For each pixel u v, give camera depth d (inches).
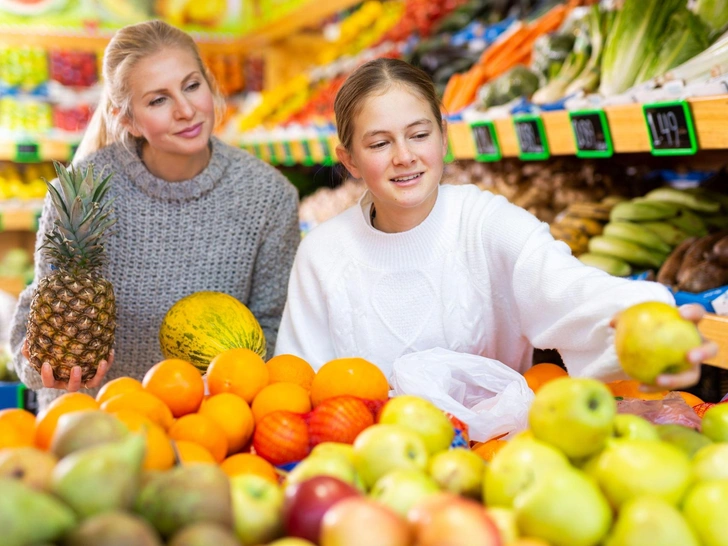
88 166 70.3
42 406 89.0
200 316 70.1
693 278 81.3
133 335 85.5
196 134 77.5
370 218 70.2
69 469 30.3
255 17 237.1
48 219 81.0
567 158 120.9
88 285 69.6
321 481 32.8
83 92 225.6
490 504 35.9
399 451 38.3
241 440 49.2
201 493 31.1
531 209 115.7
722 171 101.3
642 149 77.5
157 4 231.3
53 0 220.2
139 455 31.6
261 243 87.8
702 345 39.4
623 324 41.1
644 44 100.6
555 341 56.0
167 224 83.3
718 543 32.0
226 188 84.7
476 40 157.0
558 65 121.1
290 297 74.7
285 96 202.4
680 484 34.3
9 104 216.5
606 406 36.2
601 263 96.3
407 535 29.7
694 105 69.8
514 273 61.7
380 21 198.5
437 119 61.5
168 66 74.8
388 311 68.7
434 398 52.8
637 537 31.4
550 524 31.9
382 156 59.5
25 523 27.5
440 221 66.9
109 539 27.0
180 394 49.3
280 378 57.4
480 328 67.7
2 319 150.6
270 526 33.2
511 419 50.9
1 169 219.0
